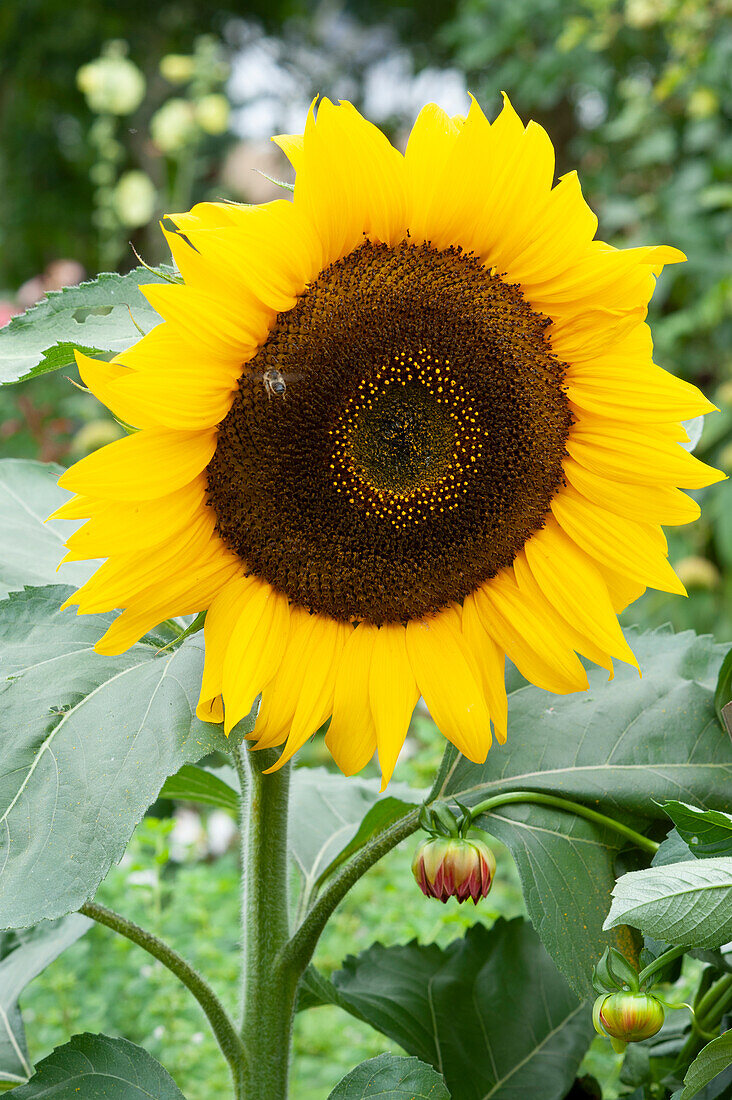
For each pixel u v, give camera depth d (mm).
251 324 1077
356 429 1120
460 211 1112
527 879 1089
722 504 2479
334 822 1286
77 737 1061
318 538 1117
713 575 2395
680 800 1119
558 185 1109
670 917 992
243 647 1095
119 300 1104
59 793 1046
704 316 2639
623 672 1180
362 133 1079
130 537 1069
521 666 1154
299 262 1079
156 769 1053
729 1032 994
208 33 5469
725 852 1042
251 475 1102
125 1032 1434
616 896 998
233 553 1115
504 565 1154
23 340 1090
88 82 3127
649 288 1116
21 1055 1180
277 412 1097
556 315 1136
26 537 1198
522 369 1136
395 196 1098
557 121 4027
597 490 1150
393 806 1158
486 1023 1200
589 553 1152
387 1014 1191
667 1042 1205
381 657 1139
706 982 1163
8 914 1018
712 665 1179
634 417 1137
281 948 1132
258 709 1123
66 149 4965
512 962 1228
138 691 1080
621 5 3127
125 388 1046
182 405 1060
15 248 4793
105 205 3176
